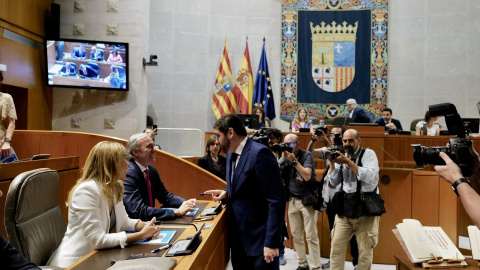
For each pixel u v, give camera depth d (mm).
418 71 9727
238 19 10125
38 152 4953
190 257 1820
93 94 8188
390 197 4996
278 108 10078
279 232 2652
